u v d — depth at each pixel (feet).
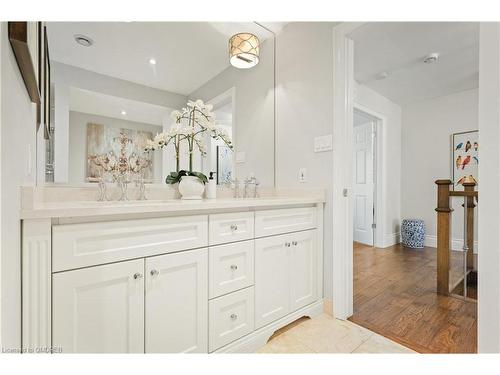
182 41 5.57
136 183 4.89
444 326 5.11
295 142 6.61
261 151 6.89
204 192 5.55
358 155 13.42
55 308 2.59
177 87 5.48
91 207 2.77
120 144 4.75
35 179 3.47
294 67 6.66
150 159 5.08
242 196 6.49
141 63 5.06
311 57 6.23
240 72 6.48
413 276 8.06
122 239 3.04
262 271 4.60
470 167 11.39
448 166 12.05
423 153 12.86
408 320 5.37
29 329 2.46
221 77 6.18
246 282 4.32
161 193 5.16
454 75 9.96
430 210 12.60
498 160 2.24
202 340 3.73
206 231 3.82
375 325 5.17
